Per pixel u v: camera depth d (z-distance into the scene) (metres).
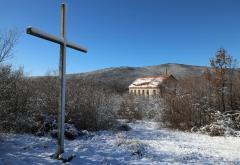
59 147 7.64
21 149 8.34
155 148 10.01
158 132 15.66
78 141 10.28
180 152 9.58
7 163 6.65
